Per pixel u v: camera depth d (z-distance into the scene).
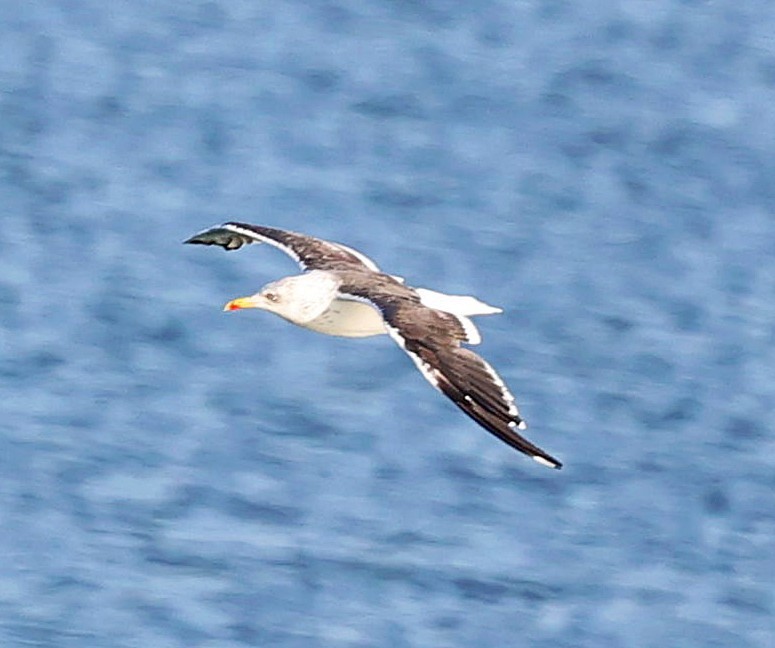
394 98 42.31
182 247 31.22
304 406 24.16
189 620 18.72
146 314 27.77
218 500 21.31
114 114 40.19
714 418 25.34
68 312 27.83
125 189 35.19
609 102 42.75
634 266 32.59
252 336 26.61
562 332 28.70
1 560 19.62
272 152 38.41
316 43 45.56
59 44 44.41
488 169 38.16
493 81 43.81
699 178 38.31
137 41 45.00
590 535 21.20
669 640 19.31
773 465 23.84
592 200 36.62
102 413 23.73
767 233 35.22
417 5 48.16
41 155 36.91
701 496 22.66
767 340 28.92
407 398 24.41
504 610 19.39
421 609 19.28
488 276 31.81
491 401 10.31
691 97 43.31
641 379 26.75
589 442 24.19
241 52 44.75
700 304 30.52
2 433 22.77
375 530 20.83
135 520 20.59
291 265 30.34
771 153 40.00
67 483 21.52
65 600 18.97
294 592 19.36
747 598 20.19
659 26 47.56
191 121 40.06
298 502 21.39
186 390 24.73
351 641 18.55
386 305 11.13
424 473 22.39
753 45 46.78
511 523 21.38
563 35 46.84
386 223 34.62
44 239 31.62
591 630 19.30
